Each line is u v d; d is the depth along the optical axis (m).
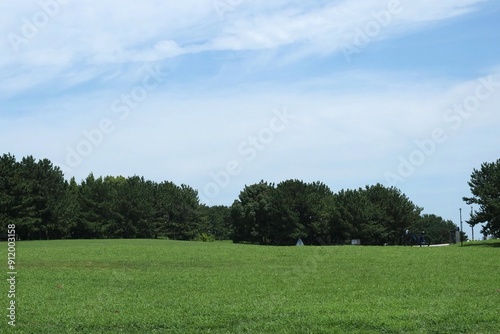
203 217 129.62
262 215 122.50
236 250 54.72
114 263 41.22
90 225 109.94
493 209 72.94
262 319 20.80
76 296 25.98
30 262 40.88
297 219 116.81
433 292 27.19
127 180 134.62
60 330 19.38
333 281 31.17
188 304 23.78
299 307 22.72
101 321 20.38
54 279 31.48
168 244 67.50
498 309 22.22
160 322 20.27
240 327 19.70
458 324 19.88
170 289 28.34
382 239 113.50
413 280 31.55
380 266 39.28
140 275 33.53
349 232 112.12
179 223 125.50
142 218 116.81
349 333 18.86
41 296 25.73
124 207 115.44
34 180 101.75
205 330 19.47
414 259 44.69
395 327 19.25
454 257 46.69
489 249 57.72
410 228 113.12
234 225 127.06
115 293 26.97
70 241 74.06
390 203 112.31
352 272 35.44
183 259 44.69
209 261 43.31
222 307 22.95
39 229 101.00
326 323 19.98
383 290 27.81
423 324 19.88
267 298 25.48
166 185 130.12
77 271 35.12
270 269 37.53
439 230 147.38
